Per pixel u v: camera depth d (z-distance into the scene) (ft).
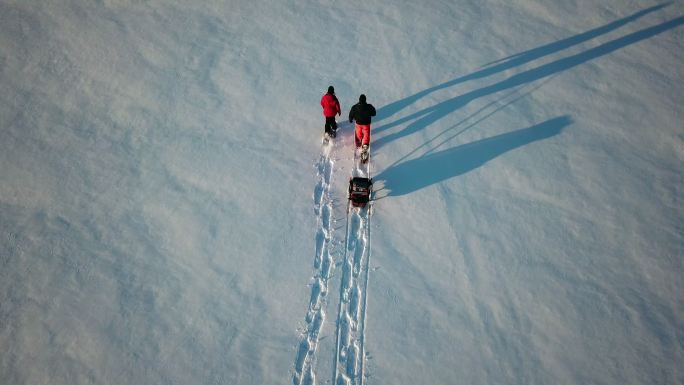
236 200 26.94
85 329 22.82
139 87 31.27
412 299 24.08
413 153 29.04
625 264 25.29
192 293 24.03
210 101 30.86
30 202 26.32
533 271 25.02
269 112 30.50
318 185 27.66
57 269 24.35
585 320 23.59
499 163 28.78
